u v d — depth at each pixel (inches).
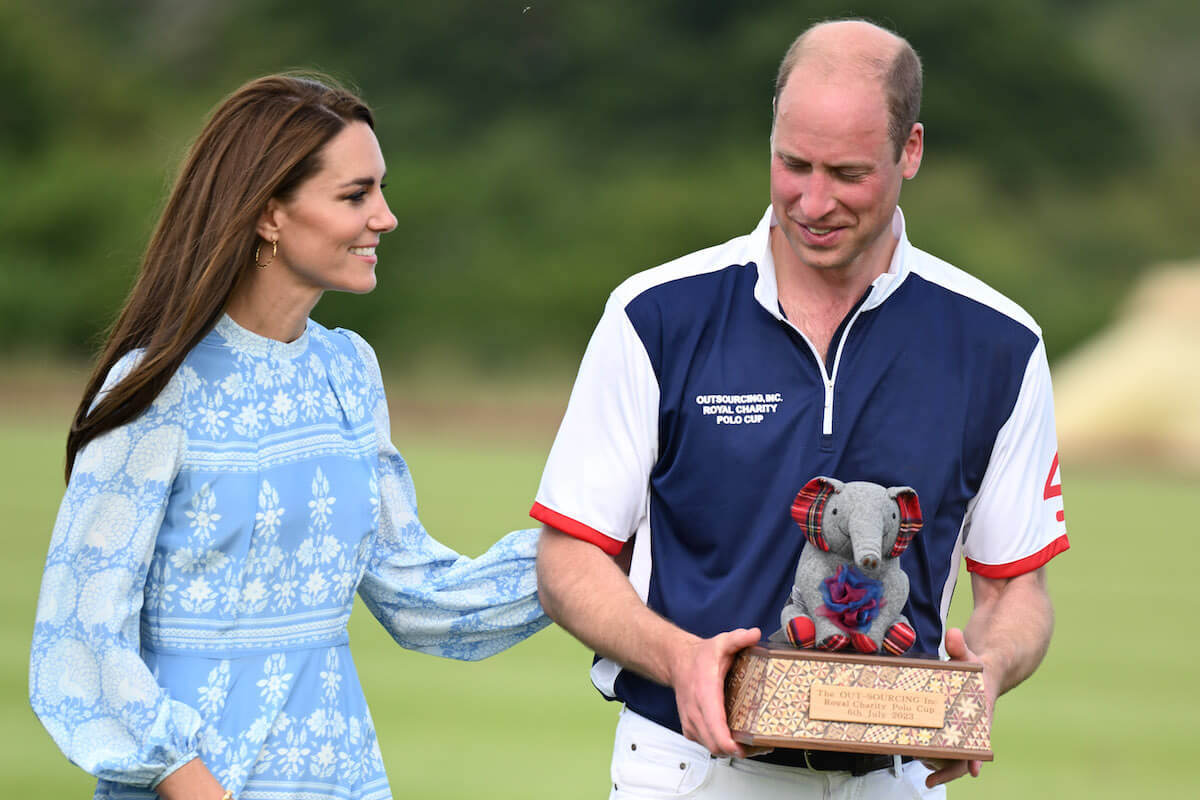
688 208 5674.2
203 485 432.8
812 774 444.8
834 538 388.5
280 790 439.2
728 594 443.8
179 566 432.5
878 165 414.3
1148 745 1162.6
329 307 5177.2
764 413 442.0
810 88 413.1
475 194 5782.5
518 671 1407.5
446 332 5221.5
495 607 501.0
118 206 5226.4
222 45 6968.5
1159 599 1956.2
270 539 441.1
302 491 447.5
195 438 434.3
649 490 459.5
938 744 385.4
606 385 451.5
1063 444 4335.6
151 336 434.0
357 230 445.4
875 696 384.5
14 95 6048.2
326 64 6707.7
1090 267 6338.6
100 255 5007.4
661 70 6510.8
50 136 6087.6
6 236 5177.2
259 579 440.8
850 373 442.0
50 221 5172.2
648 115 6491.1
